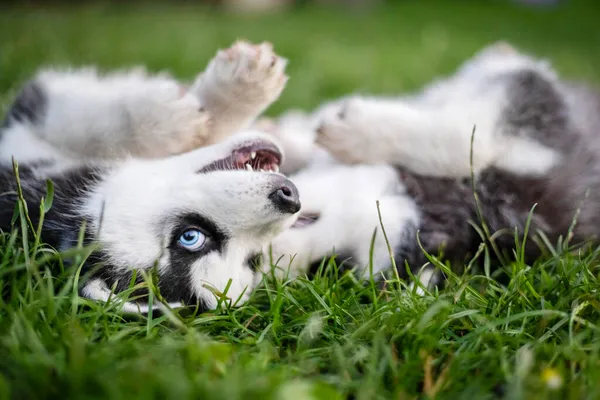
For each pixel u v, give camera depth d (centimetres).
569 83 80
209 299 56
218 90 62
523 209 64
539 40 160
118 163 60
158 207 56
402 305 53
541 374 48
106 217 56
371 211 61
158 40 130
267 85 62
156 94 62
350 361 48
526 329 52
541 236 61
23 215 54
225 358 48
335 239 62
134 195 56
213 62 63
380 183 63
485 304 54
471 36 161
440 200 64
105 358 46
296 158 70
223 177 56
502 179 65
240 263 57
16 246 56
